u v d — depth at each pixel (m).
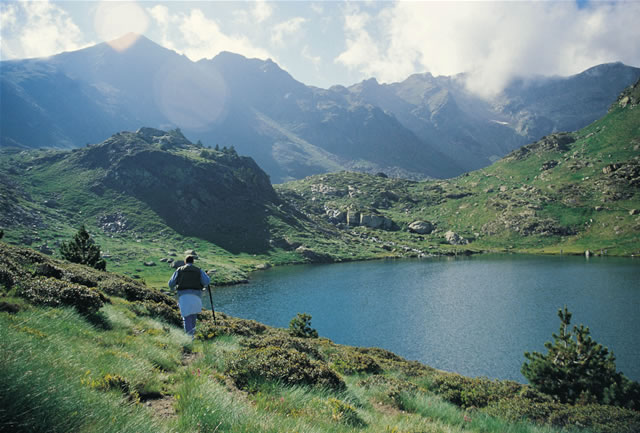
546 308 83.38
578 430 11.36
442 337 66.75
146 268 139.62
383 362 21.95
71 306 11.03
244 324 21.89
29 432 3.04
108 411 3.86
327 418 6.84
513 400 13.70
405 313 84.94
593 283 110.88
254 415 5.27
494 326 71.81
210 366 9.38
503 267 156.25
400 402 11.30
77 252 37.97
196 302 13.12
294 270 170.25
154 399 6.13
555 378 20.91
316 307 94.94
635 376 47.38
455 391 15.01
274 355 10.27
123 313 14.70
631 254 178.75
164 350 10.45
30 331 6.55
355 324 77.69
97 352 7.37
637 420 12.18
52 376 3.85
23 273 12.47
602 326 68.25
